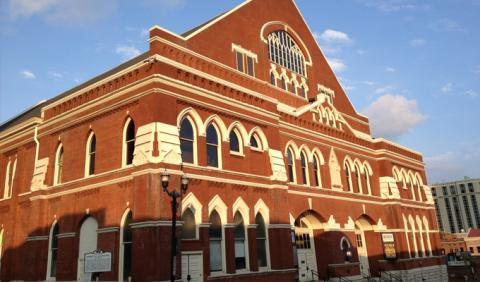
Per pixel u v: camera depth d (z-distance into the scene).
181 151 22.28
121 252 21.08
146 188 19.83
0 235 30.06
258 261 25.14
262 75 33.03
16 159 30.75
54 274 24.64
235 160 25.19
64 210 24.78
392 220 41.03
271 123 28.45
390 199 41.38
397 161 45.03
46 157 27.39
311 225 33.44
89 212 23.12
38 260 25.23
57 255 24.22
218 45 28.83
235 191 24.48
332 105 38.06
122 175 21.66
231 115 25.45
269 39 35.50
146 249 19.06
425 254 45.81
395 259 39.00
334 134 37.00
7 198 30.30
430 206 50.22
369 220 39.28
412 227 44.28
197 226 21.67
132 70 22.88
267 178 26.97
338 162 36.47
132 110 22.41
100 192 22.81
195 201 21.78
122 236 21.23
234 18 31.33
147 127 20.97
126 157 22.39
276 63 35.47
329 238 32.56
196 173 22.17
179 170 20.88
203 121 23.56
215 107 24.27
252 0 34.03
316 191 32.66
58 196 25.58
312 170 33.25
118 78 23.77
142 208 19.72
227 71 26.95
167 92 21.66
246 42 32.09
